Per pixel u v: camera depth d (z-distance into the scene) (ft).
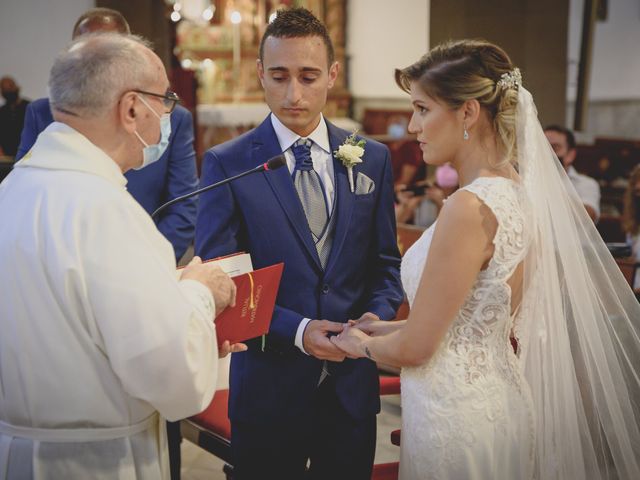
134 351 4.92
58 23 22.04
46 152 5.28
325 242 7.01
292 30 6.66
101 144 5.38
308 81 6.72
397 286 7.22
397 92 38.37
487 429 5.93
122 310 4.92
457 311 5.70
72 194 5.10
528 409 6.19
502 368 6.07
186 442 12.26
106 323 4.93
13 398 5.21
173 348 4.96
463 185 6.04
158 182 9.43
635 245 12.38
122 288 4.93
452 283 5.61
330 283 6.92
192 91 23.48
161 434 5.78
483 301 5.81
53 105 5.34
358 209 7.06
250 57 37.83
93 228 5.02
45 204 5.10
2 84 21.83
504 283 5.76
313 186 7.00
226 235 6.81
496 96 5.82
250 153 6.98
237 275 6.20
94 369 5.16
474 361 5.92
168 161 9.53
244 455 7.11
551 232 6.16
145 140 5.52
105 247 4.99
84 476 5.26
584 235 6.64
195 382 5.09
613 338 6.64
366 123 37.81
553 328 6.14
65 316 5.05
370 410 7.16
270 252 6.83
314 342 6.54
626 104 30.99
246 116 34.06
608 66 31.65
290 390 6.95
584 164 25.17
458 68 5.75
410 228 13.17
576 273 6.35
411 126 6.07
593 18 18.15
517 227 5.68
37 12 22.07
